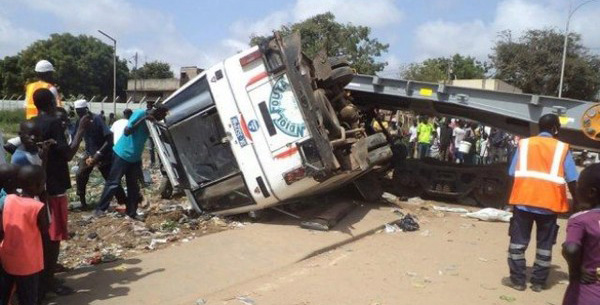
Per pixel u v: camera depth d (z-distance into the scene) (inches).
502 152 650.2
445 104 414.3
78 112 348.5
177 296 205.8
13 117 1312.7
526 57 1761.8
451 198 423.5
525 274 231.8
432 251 280.4
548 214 220.8
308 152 294.2
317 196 387.9
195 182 324.8
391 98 434.9
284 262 250.1
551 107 354.9
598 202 134.4
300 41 299.6
